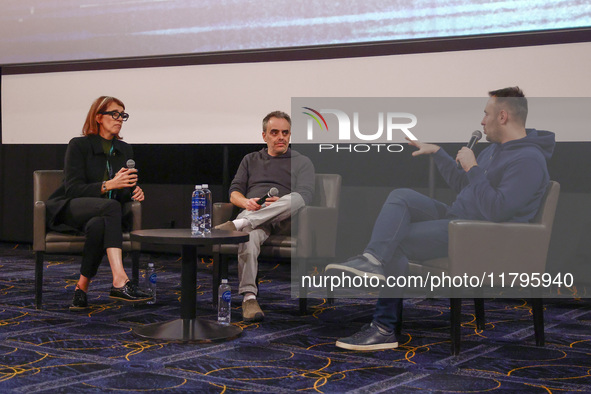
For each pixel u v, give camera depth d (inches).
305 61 188.4
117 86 210.4
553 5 160.1
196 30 199.3
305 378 86.3
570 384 84.4
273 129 140.0
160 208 221.1
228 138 200.8
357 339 102.3
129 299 128.1
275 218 128.0
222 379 85.5
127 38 206.4
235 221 125.6
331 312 132.7
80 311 130.6
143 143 209.8
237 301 145.3
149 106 207.9
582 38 158.9
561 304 144.3
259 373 88.4
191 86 203.0
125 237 138.3
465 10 169.0
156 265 206.4
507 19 165.0
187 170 216.7
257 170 140.4
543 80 163.0
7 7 215.6
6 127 225.9
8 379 84.0
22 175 245.9
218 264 136.4
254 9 192.2
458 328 98.5
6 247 245.6
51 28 213.0
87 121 140.6
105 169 138.6
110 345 102.8
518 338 110.7
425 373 89.1
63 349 100.0
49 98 218.8
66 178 134.6
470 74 170.9
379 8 178.1
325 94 186.4
